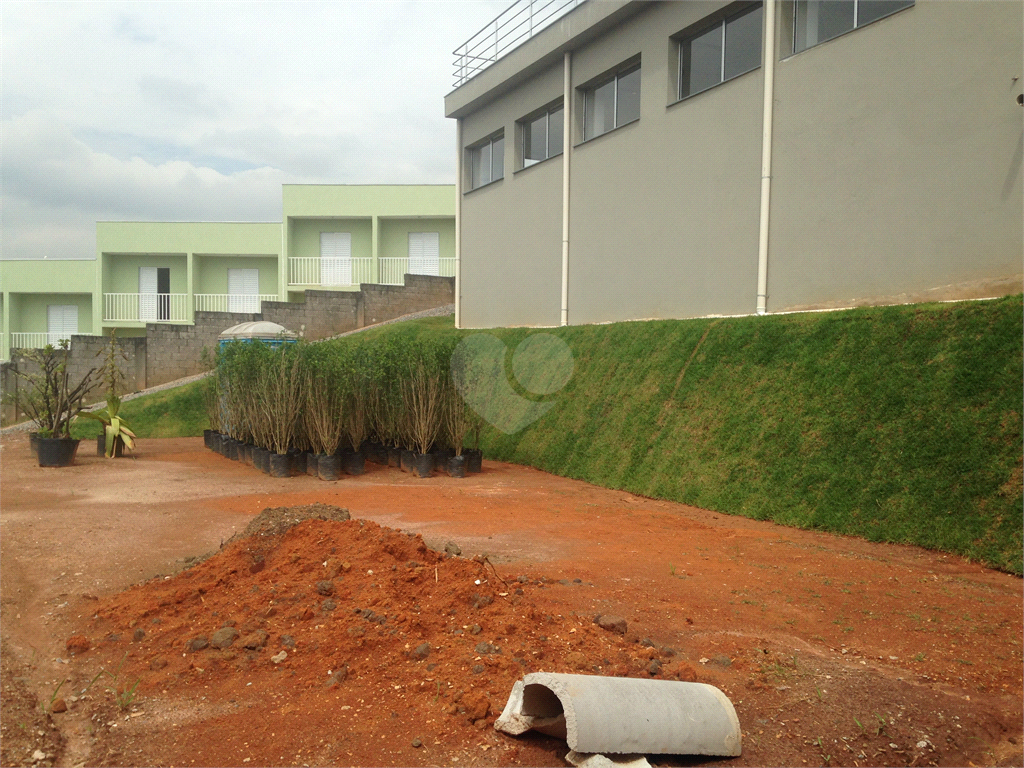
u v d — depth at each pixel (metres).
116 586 5.36
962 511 6.80
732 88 11.91
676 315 13.22
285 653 3.93
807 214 10.63
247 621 4.31
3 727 3.18
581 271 15.93
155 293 29.56
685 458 9.95
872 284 9.72
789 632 4.64
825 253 10.36
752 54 11.90
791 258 10.88
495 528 7.58
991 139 8.34
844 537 7.48
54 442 12.09
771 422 9.16
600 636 4.28
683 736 3.11
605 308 15.17
